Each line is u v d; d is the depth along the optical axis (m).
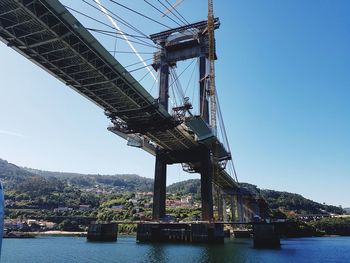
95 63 54.75
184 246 77.88
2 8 42.41
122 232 159.88
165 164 100.69
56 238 137.88
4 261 56.91
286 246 94.00
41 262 55.09
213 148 101.69
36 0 41.28
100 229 100.12
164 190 98.44
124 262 52.16
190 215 163.00
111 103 71.19
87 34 48.41
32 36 47.62
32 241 115.31
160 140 90.94
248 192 150.75
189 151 98.44
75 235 160.88
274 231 80.06
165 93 97.88
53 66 54.53
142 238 91.62
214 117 98.06
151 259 55.03
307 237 168.75
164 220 93.88
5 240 122.06
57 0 42.34
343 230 195.62
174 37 101.81
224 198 152.38
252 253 66.12
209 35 97.81
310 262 56.69
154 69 102.31
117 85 61.97
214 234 84.62
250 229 141.12
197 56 99.31
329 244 111.00
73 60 53.44
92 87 63.25
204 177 94.75
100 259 56.16
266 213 163.88
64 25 45.53
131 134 90.12
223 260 53.78
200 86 97.81
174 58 101.00
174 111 82.56
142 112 74.94
